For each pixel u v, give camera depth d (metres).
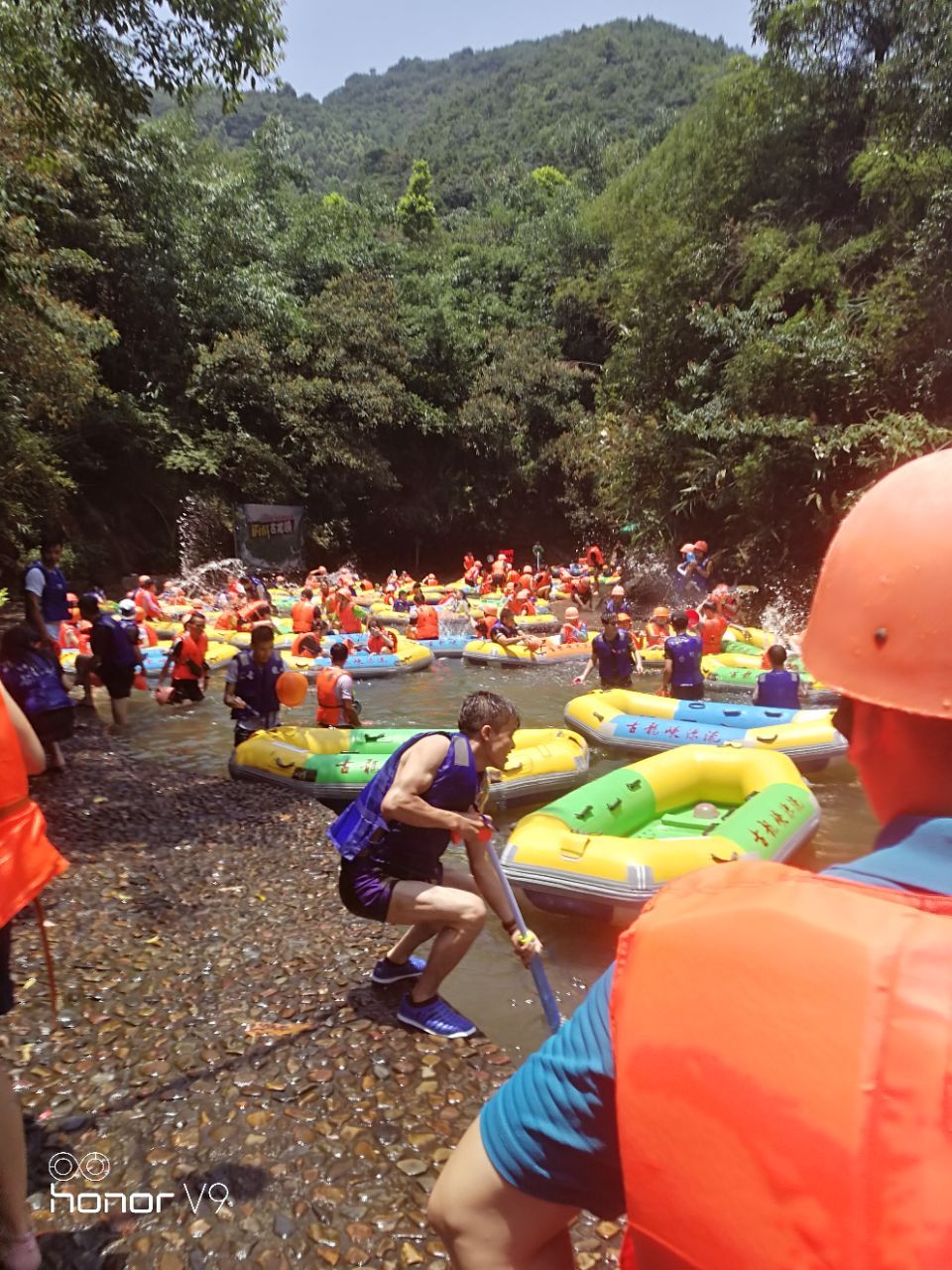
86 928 4.47
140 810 6.41
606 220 34.41
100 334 20.39
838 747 7.96
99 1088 3.17
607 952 4.67
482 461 36.38
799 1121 0.62
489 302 41.75
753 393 20.86
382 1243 2.50
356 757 7.23
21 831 2.15
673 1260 0.68
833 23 22.05
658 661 13.89
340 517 33.31
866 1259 0.57
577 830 5.54
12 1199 2.19
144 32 7.81
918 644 0.72
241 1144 2.90
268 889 5.02
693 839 5.17
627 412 26.05
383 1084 3.23
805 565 20.31
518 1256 0.84
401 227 49.12
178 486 28.02
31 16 7.93
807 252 21.34
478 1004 4.11
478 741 3.63
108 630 9.69
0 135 11.72
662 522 23.73
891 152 19.66
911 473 0.80
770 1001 0.66
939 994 0.60
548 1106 0.81
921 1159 0.57
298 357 31.48
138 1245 2.47
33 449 20.12
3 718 2.15
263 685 8.02
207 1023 3.62
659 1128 0.69
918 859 0.70
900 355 19.12
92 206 26.08
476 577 26.56
